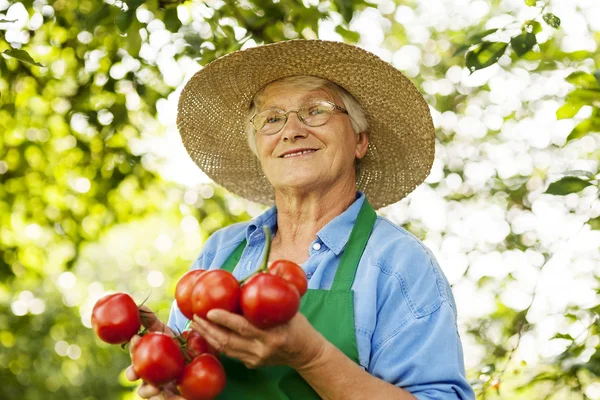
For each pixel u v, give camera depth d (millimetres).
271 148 2445
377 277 2145
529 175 5695
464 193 5781
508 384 3742
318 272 2215
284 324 1769
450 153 6035
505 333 4352
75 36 4762
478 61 3121
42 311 8695
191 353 1909
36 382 8648
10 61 4840
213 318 1726
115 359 10383
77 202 5652
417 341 2055
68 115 4992
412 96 2533
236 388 2055
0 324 7402
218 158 2930
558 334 3496
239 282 1789
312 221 2434
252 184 2996
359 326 2068
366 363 2053
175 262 8523
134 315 1931
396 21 6645
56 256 6039
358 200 2400
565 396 3652
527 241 5230
